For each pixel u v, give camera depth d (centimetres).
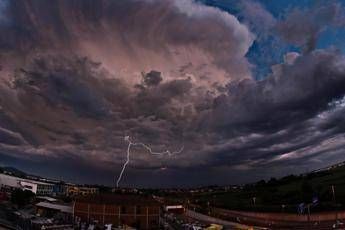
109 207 11912
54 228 9612
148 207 12244
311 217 13375
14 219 10706
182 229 12144
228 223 13938
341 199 14225
